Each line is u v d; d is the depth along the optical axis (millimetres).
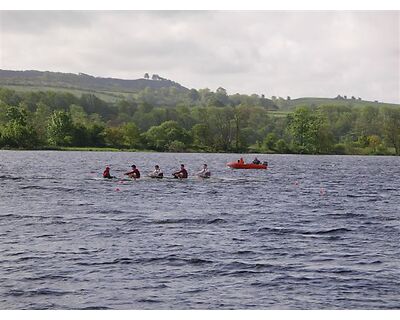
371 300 17906
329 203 41375
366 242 26109
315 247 24766
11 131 150250
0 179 57906
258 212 35250
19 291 18266
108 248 23844
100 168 77875
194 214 33781
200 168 83312
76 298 17750
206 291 18484
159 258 22219
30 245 24328
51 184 52406
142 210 35188
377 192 51344
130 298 17797
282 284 19250
